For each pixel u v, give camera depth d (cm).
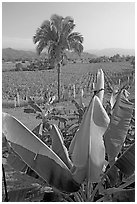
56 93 2750
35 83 3102
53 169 289
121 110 333
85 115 285
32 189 324
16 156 333
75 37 2684
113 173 301
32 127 1252
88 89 2853
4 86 2959
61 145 338
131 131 493
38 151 262
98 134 284
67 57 2798
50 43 2650
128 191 289
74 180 300
